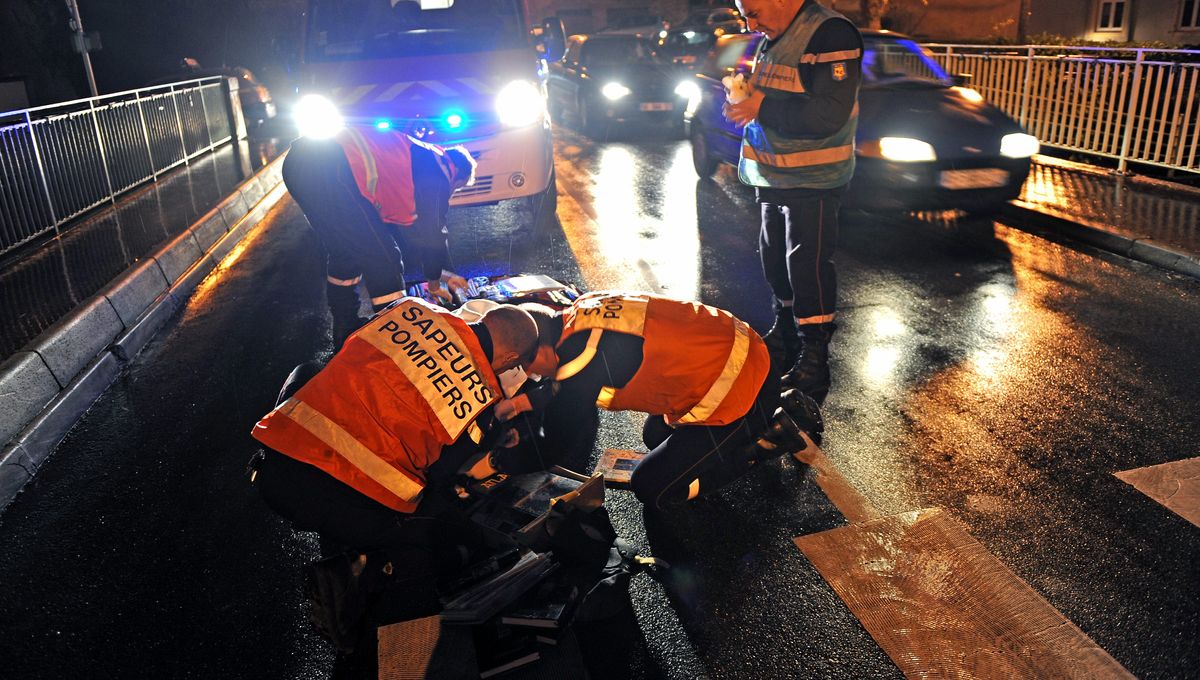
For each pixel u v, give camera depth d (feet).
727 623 8.87
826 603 9.09
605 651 8.55
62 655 8.92
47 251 23.67
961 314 17.21
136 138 34.53
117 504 11.84
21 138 24.75
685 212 26.94
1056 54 34.71
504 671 8.34
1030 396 13.50
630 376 9.29
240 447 13.23
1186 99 25.25
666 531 10.49
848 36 12.68
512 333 8.55
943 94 25.46
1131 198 24.31
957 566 9.54
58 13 66.49
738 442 10.11
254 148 46.65
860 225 24.45
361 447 8.35
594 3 100.78
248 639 9.05
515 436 9.32
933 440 12.32
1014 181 23.26
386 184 13.05
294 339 17.84
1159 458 11.53
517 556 9.29
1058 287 18.54
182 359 17.19
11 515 11.71
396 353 8.50
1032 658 8.19
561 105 49.55
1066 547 9.80
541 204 24.80
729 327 9.68
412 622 9.03
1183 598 8.91
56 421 14.07
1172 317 16.48
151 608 9.61
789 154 13.14
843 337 16.30
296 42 24.14
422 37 23.02
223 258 25.34
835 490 11.14
